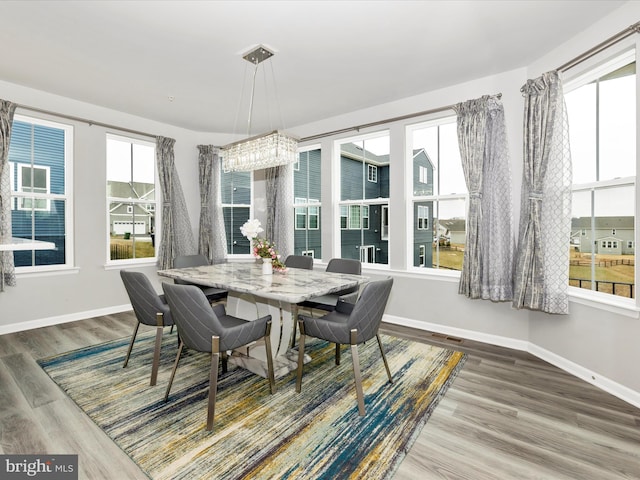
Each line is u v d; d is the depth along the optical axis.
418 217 3.85
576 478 1.49
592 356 2.38
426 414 1.99
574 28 2.40
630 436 1.78
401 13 2.21
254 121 4.61
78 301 3.91
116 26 2.34
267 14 2.21
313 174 4.98
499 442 1.73
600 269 2.44
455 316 3.42
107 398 2.14
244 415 1.97
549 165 2.62
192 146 5.05
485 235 3.06
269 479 1.47
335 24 2.33
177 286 1.88
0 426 1.83
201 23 2.31
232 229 5.41
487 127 3.09
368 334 2.12
